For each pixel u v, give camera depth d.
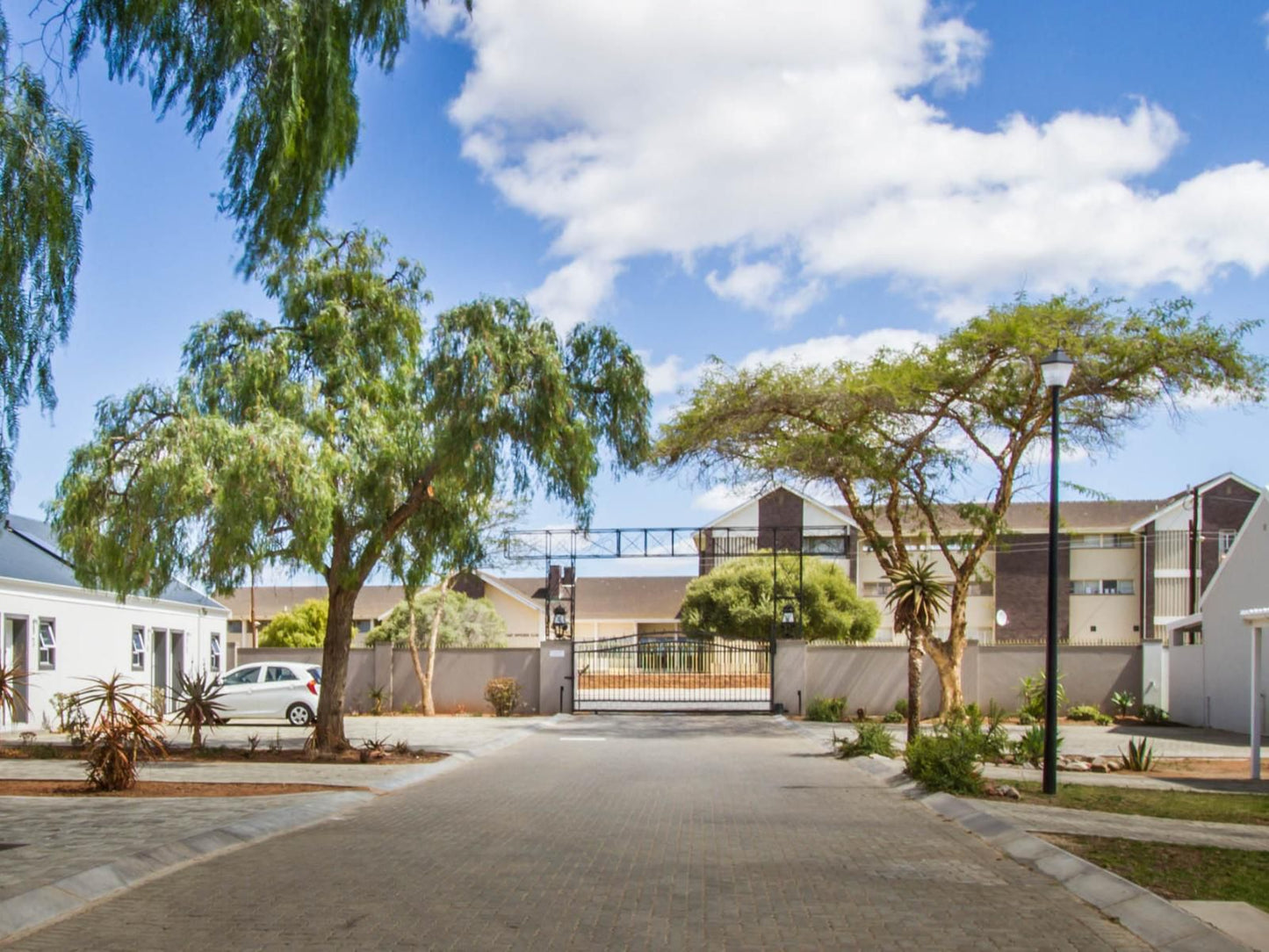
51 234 8.30
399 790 15.03
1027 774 16.45
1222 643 28.56
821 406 28.39
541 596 60.81
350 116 9.97
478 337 18.62
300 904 7.44
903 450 29.33
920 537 33.81
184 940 6.50
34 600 23.97
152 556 17.88
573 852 9.66
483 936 6.62
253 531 17.86
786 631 35.50
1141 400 28.33
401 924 6.90
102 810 11.71
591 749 22.61
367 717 32.72
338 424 18.59
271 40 9.20
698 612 47.94
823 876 8.51
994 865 9.02
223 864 8.95
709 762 19.52
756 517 55.88
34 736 22.00
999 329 26.39
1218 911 6.95
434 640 33.97
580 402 19.61
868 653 33.50
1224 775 17.12
